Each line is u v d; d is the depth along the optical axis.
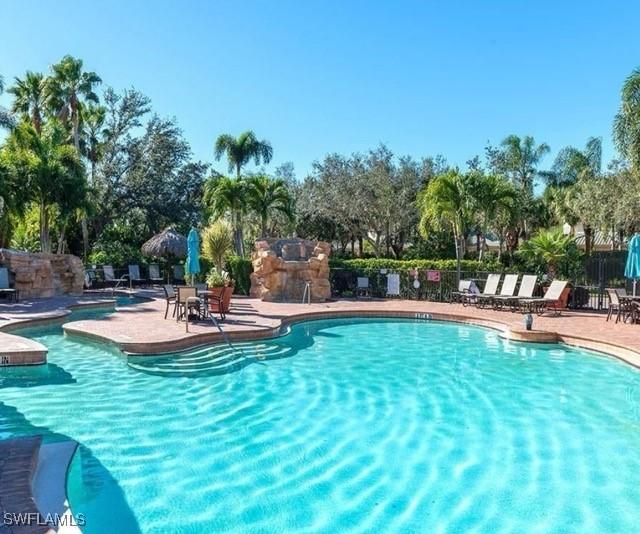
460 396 7.93
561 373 9.45
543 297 17.20
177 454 5.53
